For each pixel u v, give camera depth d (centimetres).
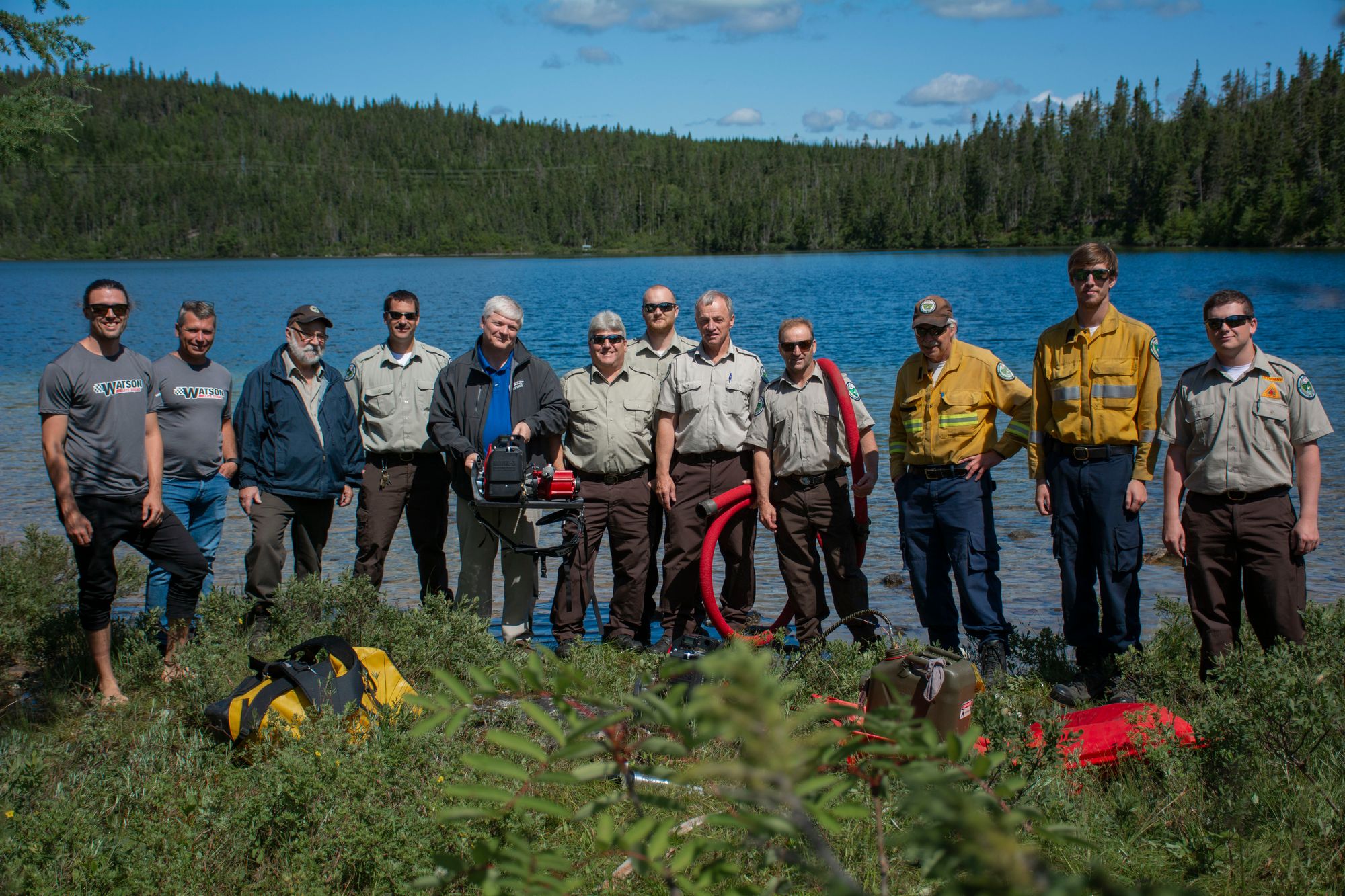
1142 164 11438
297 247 18962
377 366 593
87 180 19650
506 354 563
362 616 512
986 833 96
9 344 2883
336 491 558
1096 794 342
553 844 303
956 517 506
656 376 596
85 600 450
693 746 135
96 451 449
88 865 275
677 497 572
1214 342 439
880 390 1742
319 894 279
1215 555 449
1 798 315
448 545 912
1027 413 502
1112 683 475
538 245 18912
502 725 393
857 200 15038
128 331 3475
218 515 588
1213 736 350
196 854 292
